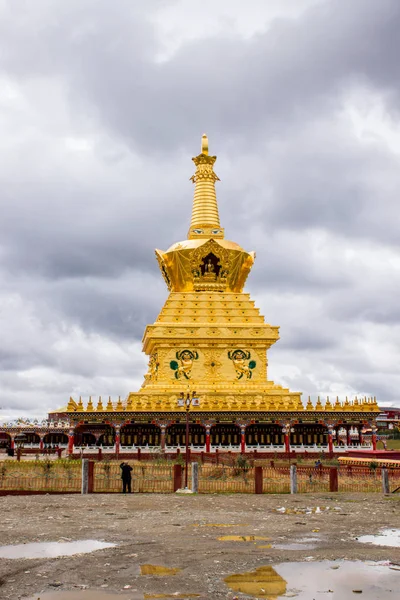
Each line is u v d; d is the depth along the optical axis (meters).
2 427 95.44
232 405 66.62
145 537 21.41
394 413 142.38
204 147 89.50
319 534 22.08
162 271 85.62
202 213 86.62
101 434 84.81
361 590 14.63
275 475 43.38
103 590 14.72
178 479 38.41
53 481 38.88
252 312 78.31
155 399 69.69
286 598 14.06
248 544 20.11
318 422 67.38
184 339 74.75
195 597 14.16
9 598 14.09
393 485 39.03
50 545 20.00
